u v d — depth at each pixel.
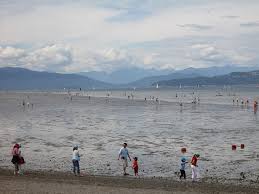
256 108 118.81
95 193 25.97
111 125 77.69
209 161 41.78
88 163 40.72
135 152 47.47
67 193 25.59
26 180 30.52
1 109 123.69
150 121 85.75
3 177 31.80
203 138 59.41
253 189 29.48
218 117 94.81
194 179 33.22
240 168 38.12
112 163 40.88
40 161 41.59
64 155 45.28
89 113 108.38
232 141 56.22
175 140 57.44
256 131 67.25
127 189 27.92
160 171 37.22
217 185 30.92
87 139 58.25
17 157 33.91
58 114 104.25
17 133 64.44
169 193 27.00
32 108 129.25
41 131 67.31
